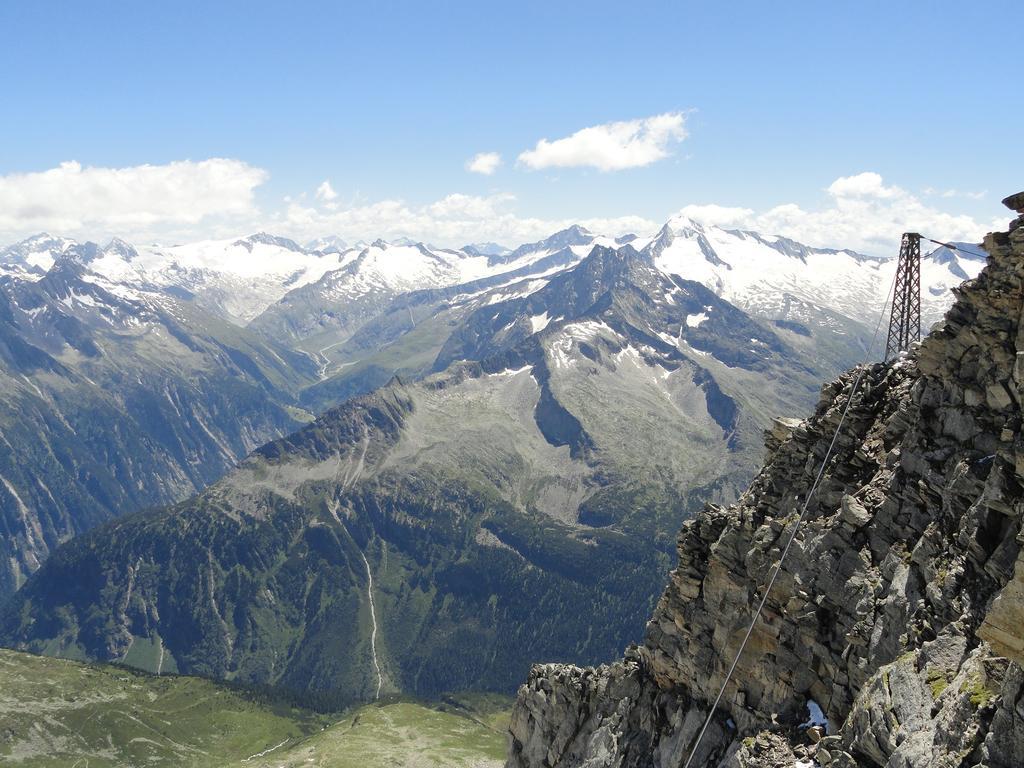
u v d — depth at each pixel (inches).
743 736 2554.1
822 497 2568.9
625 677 3316.9
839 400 2721.5
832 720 2257.6
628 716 3206.2
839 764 1958.7
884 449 2450.8
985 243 2167.8
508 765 3865.7
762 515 2812.5
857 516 2362.2
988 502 1909.4
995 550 1878.7
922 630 1983.3
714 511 3041.3
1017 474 1846.7
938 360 2279.8
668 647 3085.6
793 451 2815.0
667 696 3075.8
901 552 2190.0
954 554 2004.2
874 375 2664.9
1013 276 2028.8
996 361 2078.0
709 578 2920.8
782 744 2315.5
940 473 2177.7
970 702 1673.2
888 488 2329.0
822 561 2417.6
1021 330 2017.7
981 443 2098.9
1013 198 2074.3
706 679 2851.9
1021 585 1510.8
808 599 2415.1
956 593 1940.2
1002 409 2048.5
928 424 2278.5
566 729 3565.5
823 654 2340.1
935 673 1840.6
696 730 2775.6
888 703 1895.9
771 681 2519.7
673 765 2770.7
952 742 1663.4
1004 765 1546.5
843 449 2600.9
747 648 2642.7
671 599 3105.3
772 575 2600.9
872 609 2203.5
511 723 3944.4
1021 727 1540.4
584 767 3292.3
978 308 2153.1
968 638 1835.6
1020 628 1509.6
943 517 2092.8
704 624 2918.3
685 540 3063.5
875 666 2117.4
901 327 2827.3
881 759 1856.5
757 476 3016.7
